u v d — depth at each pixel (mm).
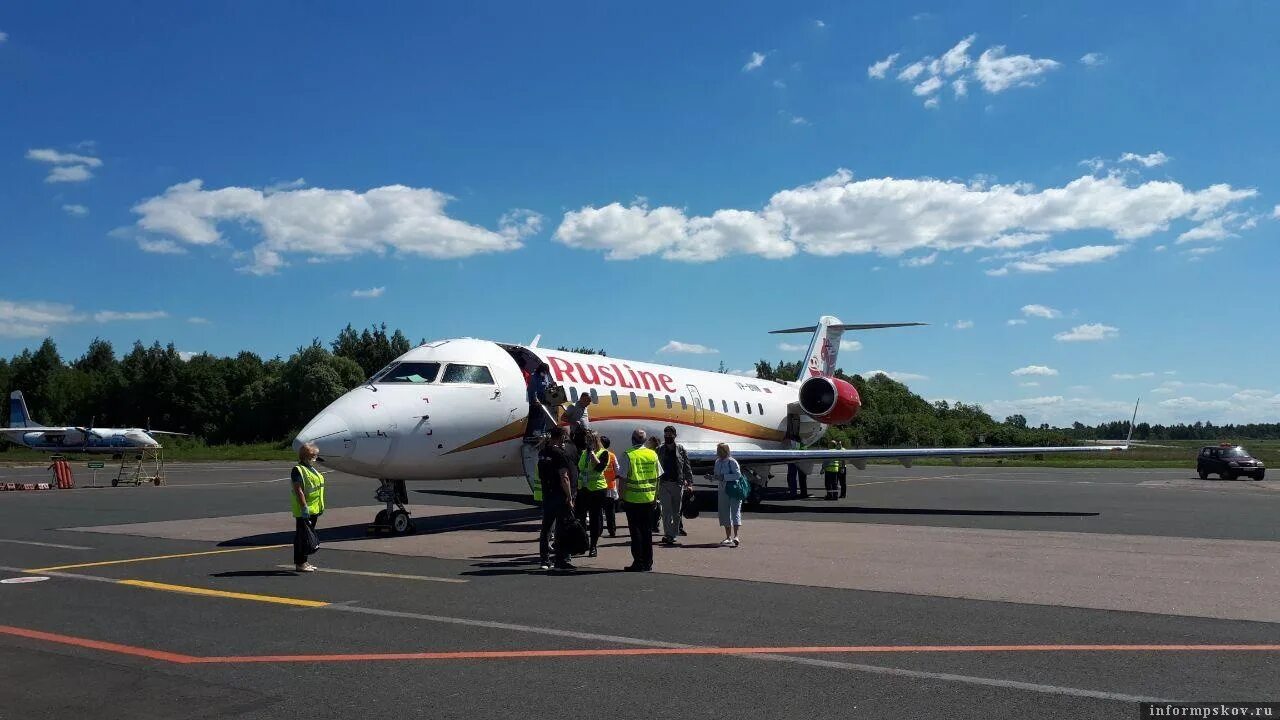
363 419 13922
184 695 5668
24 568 11148
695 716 5254
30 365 98625
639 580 10195
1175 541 13891
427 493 26047
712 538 14367
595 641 7145
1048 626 7723
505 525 16531
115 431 58000
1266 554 12352
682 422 21812
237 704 5480
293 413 89250
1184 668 6312
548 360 18266
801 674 6168
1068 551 12672
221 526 16203
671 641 7145
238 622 7891
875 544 13539
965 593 9320
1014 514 19188
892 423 83812
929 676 6105
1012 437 85125
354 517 18031
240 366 98188
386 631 7516
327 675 6141
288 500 23000
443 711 5352
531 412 16953
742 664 6434
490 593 9328
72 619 8039
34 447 56906
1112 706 5453
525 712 5332
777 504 22547
